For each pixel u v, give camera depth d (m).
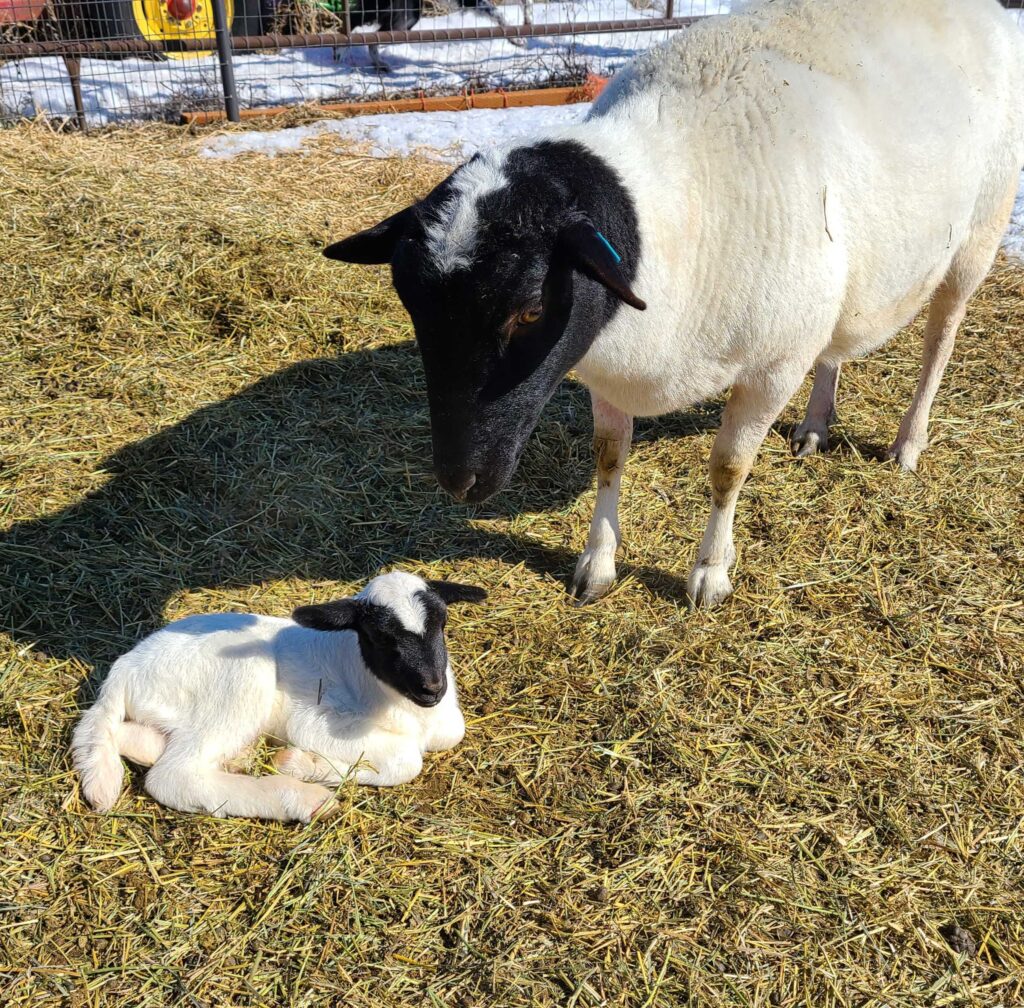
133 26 3.21
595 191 0.98
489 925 0.90
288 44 2.99
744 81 1.11
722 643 1.22
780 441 1.60
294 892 0.92
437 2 3.88
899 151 1.18
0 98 2.88
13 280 1.76
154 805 1.00
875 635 1.24
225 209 2.04
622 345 1.08
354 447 1.55
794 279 1.10
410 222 0.93
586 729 1.11
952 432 1.62
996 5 1.36
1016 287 2.03
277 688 1.04
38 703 1.09
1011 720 1.12
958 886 0.95
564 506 1.47
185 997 0.84
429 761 1.06
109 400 1.59
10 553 1.29
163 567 1.31
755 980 0.87
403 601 0.99
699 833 0.99
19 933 0.88
